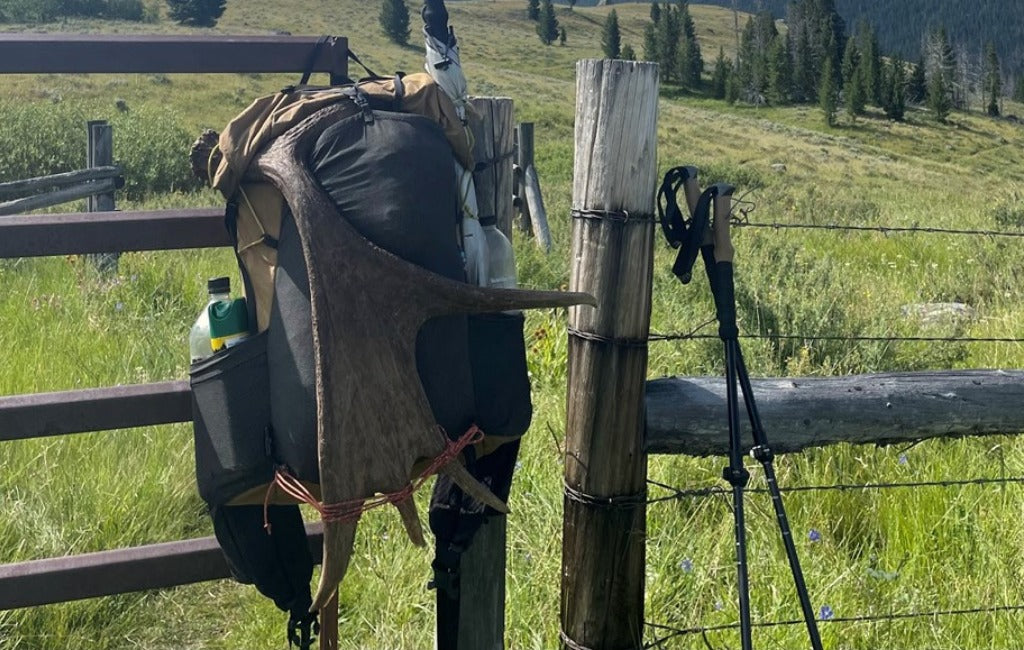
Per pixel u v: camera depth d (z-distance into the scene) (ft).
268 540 9.19
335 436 7.80
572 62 465.06
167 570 10.41
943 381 10.77
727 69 475.31
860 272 39.17
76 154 91.09
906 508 14.98
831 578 12.93
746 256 33.73
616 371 9.75
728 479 9.58
